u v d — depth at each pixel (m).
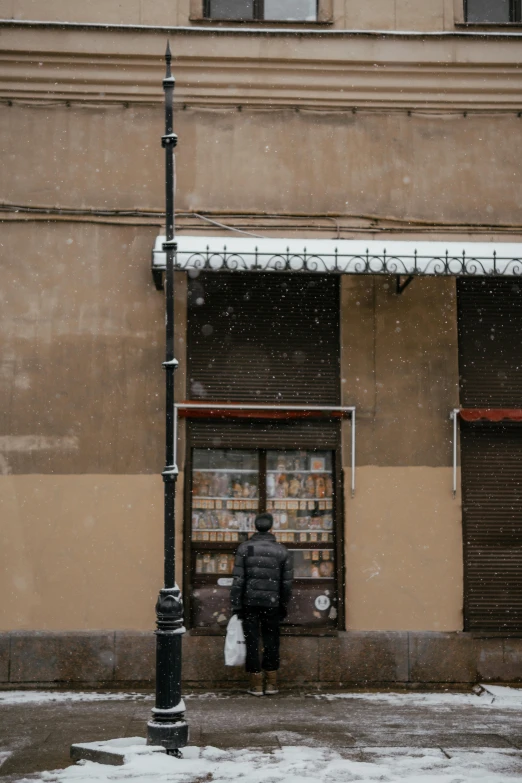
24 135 13.16
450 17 13.75
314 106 13.48
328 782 7.43
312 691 12.30
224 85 13.36
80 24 13.16
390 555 12.85
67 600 12.45
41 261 12.98
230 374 13.04
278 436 12.99
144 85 13.30
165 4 13.48
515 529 13.11
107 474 12.67
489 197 13.52
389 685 12.59
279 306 13.20
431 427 13.09
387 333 13.20
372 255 11.96
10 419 12.69
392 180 13.43
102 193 13.14
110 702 11.36
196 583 12.79
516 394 13.33
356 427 13.03
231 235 13.15
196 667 12.44
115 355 12.88
